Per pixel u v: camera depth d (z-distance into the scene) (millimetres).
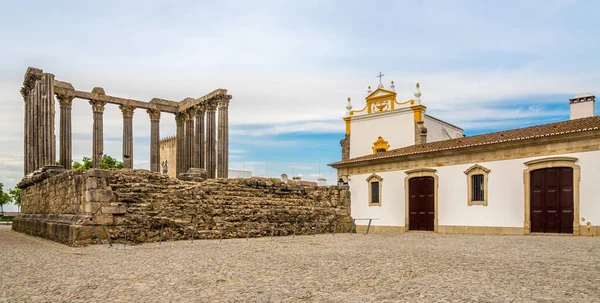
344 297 9211
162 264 14359
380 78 52156
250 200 29812
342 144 53938
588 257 15180
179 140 54781
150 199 24812
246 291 9898
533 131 31047
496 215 30297
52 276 12219
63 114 45375
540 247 19078
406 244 21844
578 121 29766
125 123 50125
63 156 44750
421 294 9367
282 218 30422
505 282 10562
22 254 18078
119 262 14953
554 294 9141
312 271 12703
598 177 25469
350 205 39438
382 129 50656
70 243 22016
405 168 37125
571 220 26688
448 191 33531
